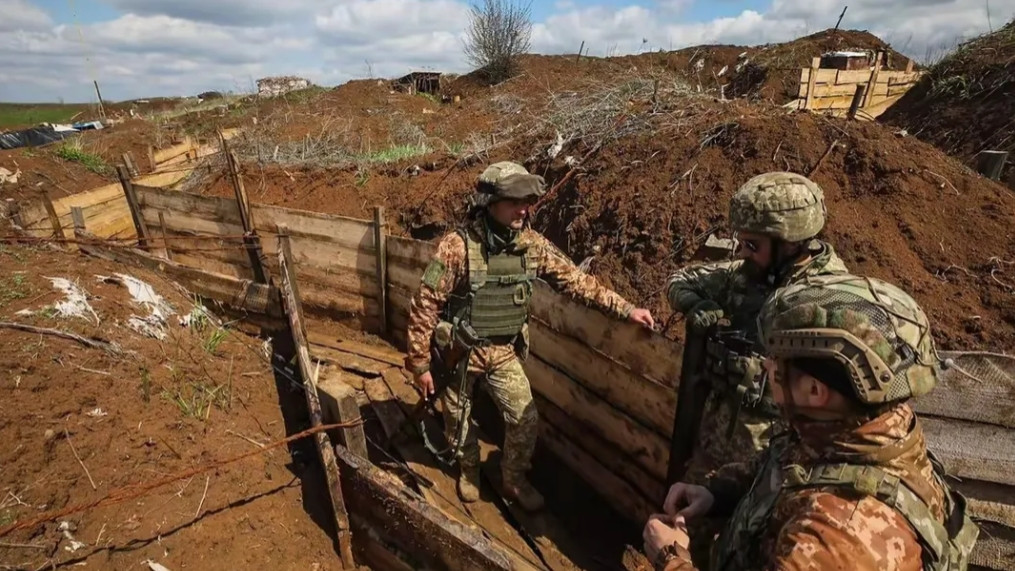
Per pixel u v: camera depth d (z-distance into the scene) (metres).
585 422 3.68
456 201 6.04
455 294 3.10
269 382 4.20
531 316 3.96
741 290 2.26
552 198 5.15
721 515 1.61
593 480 3.70
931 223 3.38
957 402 2.31
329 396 3.04
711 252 3.67
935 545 1.03
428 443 3.61
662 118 5.12
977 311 2.83
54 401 3.03
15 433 2.79
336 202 6.79
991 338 2.68
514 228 2.93
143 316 4.02
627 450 3.37
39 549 2.49
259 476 3.26
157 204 6.80
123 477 2.89
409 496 2.62
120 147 11.23
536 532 3.28
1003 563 2.32
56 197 8.96
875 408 1.08
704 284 2.41
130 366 3.51
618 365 3.29
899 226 3.40
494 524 3.32
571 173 5.09
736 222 2.12
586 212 4.63
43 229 5.72
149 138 12.02
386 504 2.71
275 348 4.73
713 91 6.73
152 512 2.82
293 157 8.02
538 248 3.05
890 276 3.12
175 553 2.72
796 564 1.02
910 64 9.95
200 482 3.05
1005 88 7.53
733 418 2.25
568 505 3.67
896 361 1.05
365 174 7.04
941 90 8.61
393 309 5.33
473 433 3.38
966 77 8.31
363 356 5.11
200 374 3.83
